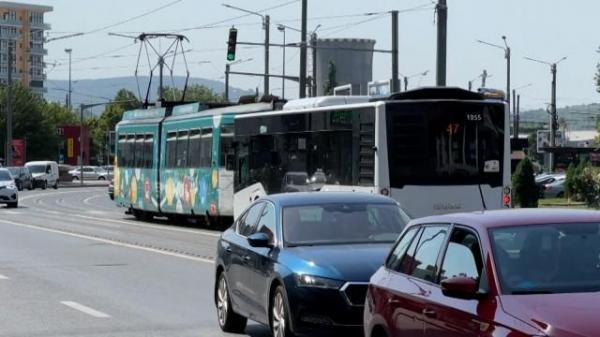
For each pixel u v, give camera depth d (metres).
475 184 36.84
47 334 21.98
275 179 44.38
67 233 55.59
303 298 18.22
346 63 148.62
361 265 18.34
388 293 14.43
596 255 12.39
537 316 10.97
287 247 19.72
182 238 50.88
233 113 53.81
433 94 36.84
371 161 36.50
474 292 12.05
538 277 12.03
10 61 147.50
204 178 56.31
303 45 75.44
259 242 20.06
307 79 96.00
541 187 100.19
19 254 42.16
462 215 13.70
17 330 22.53
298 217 20.50
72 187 165.12
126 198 70.62
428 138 36.53
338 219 20.52
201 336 21.64
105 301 27.23
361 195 21.70
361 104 37.28
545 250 12.45
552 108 119.62
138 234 54.38
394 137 36.25
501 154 37.09
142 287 30.23
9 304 26.80
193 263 37.53
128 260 39.00
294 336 18.64
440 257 13.46
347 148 38.03
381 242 19.89
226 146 53.94
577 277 12.06
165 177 63.00
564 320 10.77
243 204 48.56
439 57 53.06
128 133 70.75
